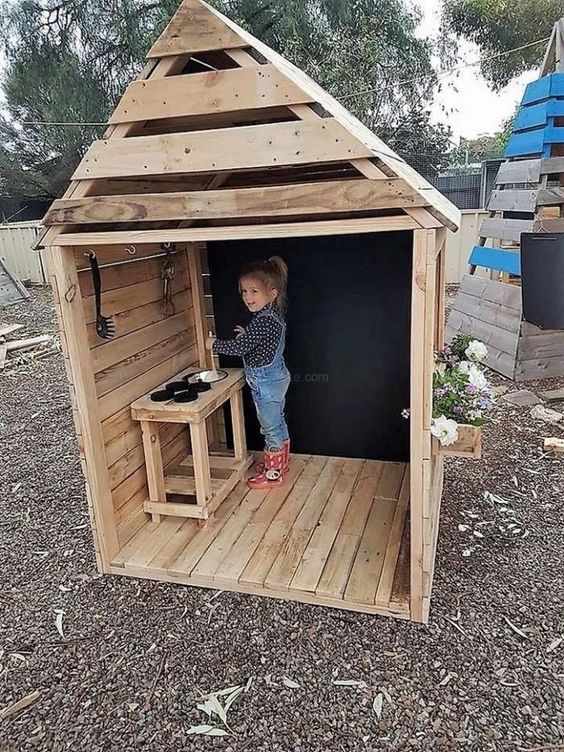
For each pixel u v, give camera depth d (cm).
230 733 165
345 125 171
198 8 167
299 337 318
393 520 264
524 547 250
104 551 241
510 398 431
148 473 267
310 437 334
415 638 198
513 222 491
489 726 164
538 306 416
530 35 1403
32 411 464
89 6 1280
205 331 326
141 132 192
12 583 241
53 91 1316
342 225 174
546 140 446
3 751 163
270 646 197
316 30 1159
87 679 188
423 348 176
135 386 263
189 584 233
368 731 163
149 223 238
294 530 260
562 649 191
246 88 169
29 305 882
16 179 1466
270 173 271
